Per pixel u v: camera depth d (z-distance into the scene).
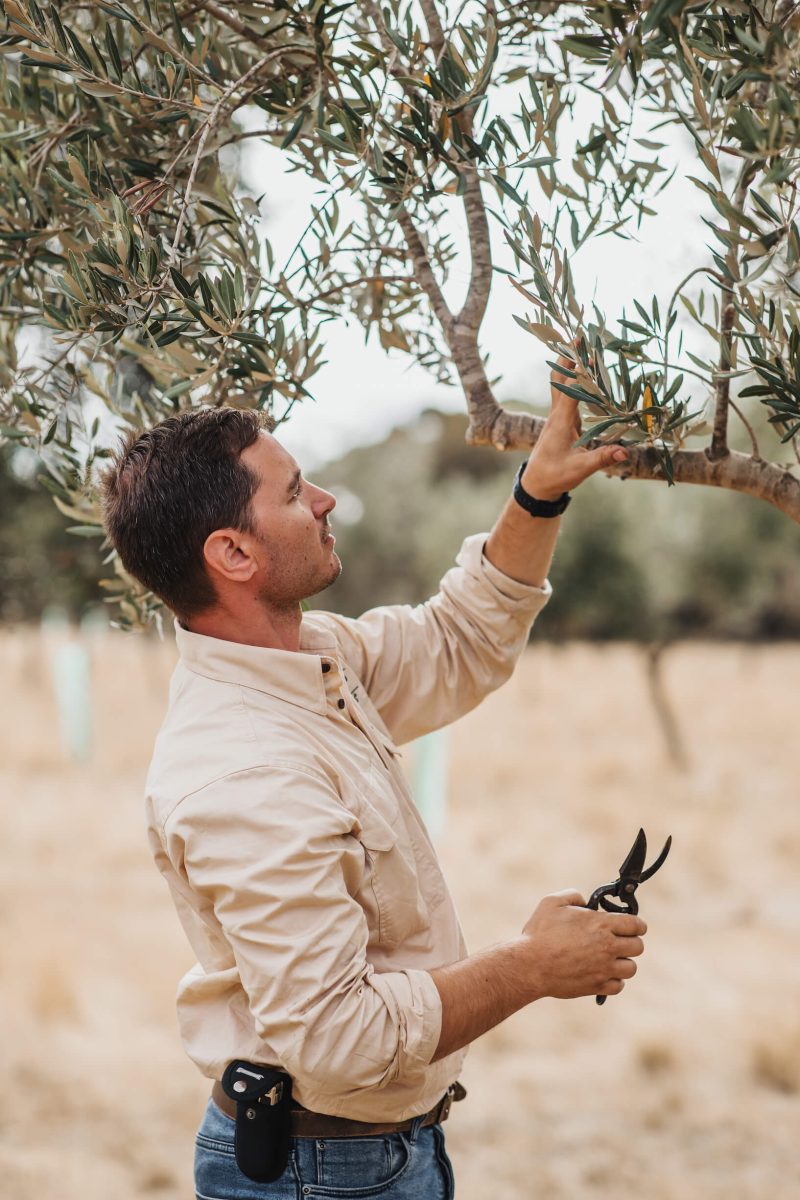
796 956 7.12
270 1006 1.29
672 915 8.18
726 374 1.25
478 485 26.09
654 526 15.63
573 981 1.34
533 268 1.29
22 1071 5.22
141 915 8.00
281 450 1.56
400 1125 1.50
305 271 1.71
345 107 1.38
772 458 5.02
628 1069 5.42
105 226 1.47
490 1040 5.80
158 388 1.87
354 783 1.48
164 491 1.52
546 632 16.16
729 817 11.48
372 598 25.55
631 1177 4.35
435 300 1.64
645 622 15.74
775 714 19.95
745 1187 4.25
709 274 1.25
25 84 1.78
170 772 1.43
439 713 1.89
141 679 25.66
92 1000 6.23
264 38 1.55
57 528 5.65
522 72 1.57
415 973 1.33
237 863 1.32
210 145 1.61
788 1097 5.09
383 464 26.00
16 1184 4.16
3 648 30.39
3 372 1.91
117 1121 4.76
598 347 1.28
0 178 1.84
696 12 1.16
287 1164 1.46
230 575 1.52
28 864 9.48
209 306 1.42
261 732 1.44
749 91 1.24
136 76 1.58
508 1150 4.61
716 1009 6.20
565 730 18.33
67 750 15.41
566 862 9.70
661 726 16.59
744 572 15.64
